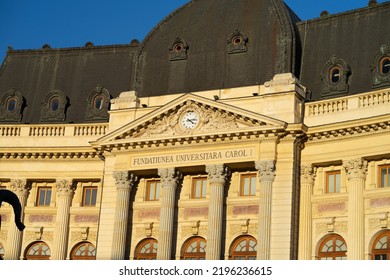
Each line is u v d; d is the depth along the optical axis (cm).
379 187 5838
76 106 7269
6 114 7325
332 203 5997
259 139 6081
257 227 6094
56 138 7025
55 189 7044
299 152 6138
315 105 6169
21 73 7662
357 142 5903
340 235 5928
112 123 6738
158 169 6391
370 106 5903
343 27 6538
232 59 6625
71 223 6912
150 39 7050
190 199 6391
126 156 6544
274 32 6544
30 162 7031
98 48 7531
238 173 6306
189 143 6294
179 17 7062
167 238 6247
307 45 6631
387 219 5709
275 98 6150
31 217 7025
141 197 6588
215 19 6875
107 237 6500
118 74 7312
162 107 6372
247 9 6794
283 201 5956
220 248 6112
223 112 6212
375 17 6391
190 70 6762
